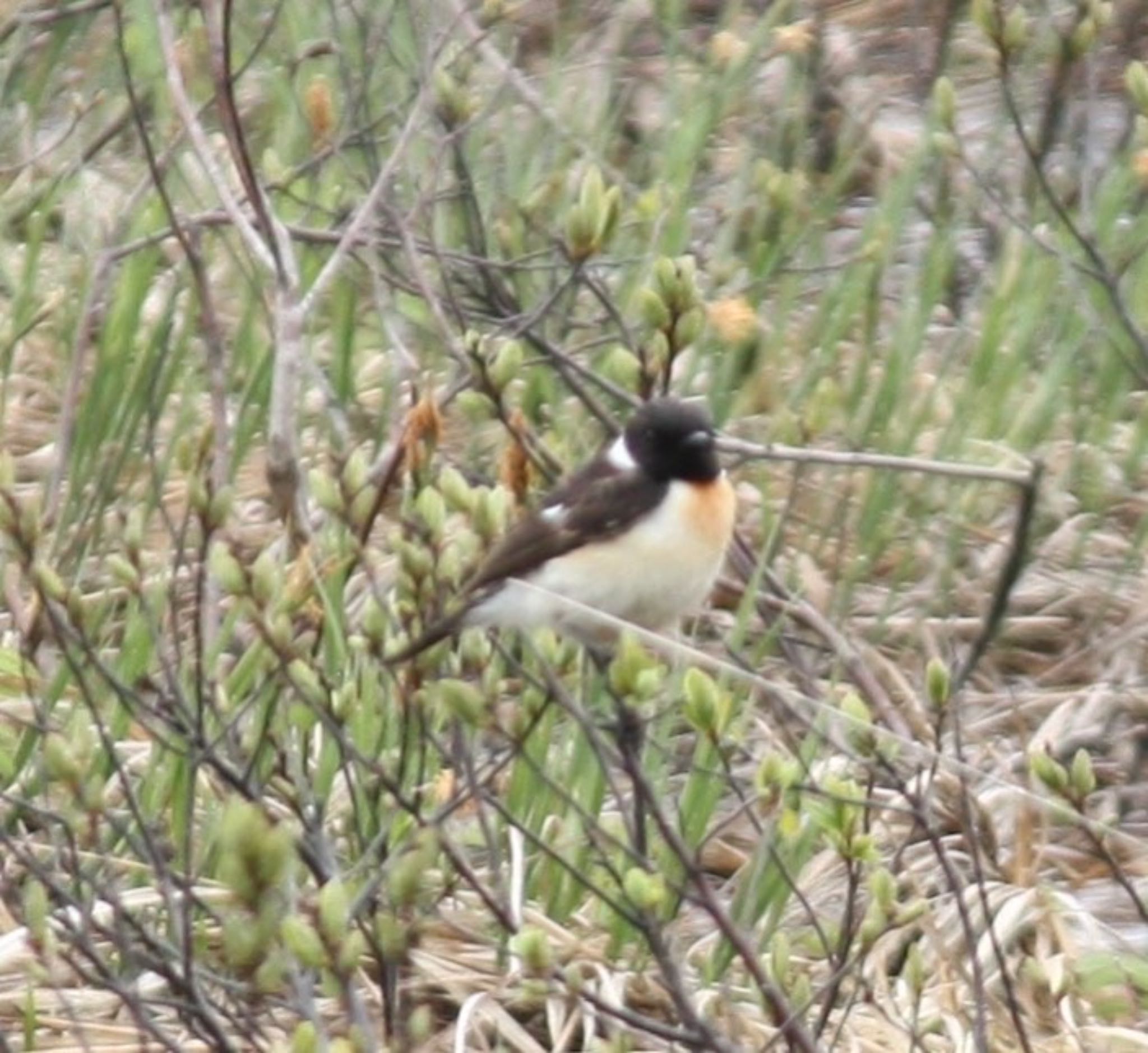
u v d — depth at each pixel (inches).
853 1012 374.0
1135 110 577.9
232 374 515.8
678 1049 354.0
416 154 531.5
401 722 365.7
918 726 440.1
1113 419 519.8
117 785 422.9
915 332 500.4
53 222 615.5
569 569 371.6
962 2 635.5
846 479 508.7
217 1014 346.6
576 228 382.3
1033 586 509.0
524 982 345.7
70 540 495.2
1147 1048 366.0
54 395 553.6
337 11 539.5
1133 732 468.4
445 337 427.8
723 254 531.5
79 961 375.6
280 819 364.5
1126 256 516.7
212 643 410.0
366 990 366.9
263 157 506.0
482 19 548.4
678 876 383.6
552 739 429.4
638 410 382.9
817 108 624.1
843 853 323.6
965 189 554.3
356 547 327.6
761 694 450.0
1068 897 399.9
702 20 660.1
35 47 645.3
